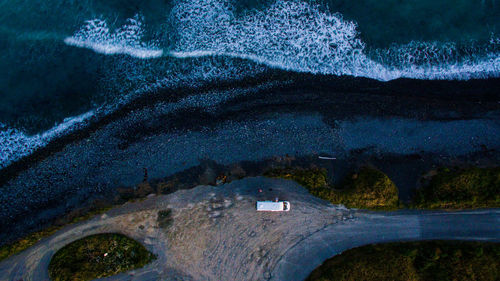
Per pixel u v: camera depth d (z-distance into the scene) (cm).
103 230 2498
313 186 2486
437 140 2541
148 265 2455
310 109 2617
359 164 2541
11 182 2589
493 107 2564
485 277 2273
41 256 2455
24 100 2689
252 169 2555
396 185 2495
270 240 2473
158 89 2691
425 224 2445
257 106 2639
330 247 2456
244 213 2500
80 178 2580
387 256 2386
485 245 2378
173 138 2616
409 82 2642
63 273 2397
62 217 2517
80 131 2641
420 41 2670
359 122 2584
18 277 2434
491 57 2627
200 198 2528
